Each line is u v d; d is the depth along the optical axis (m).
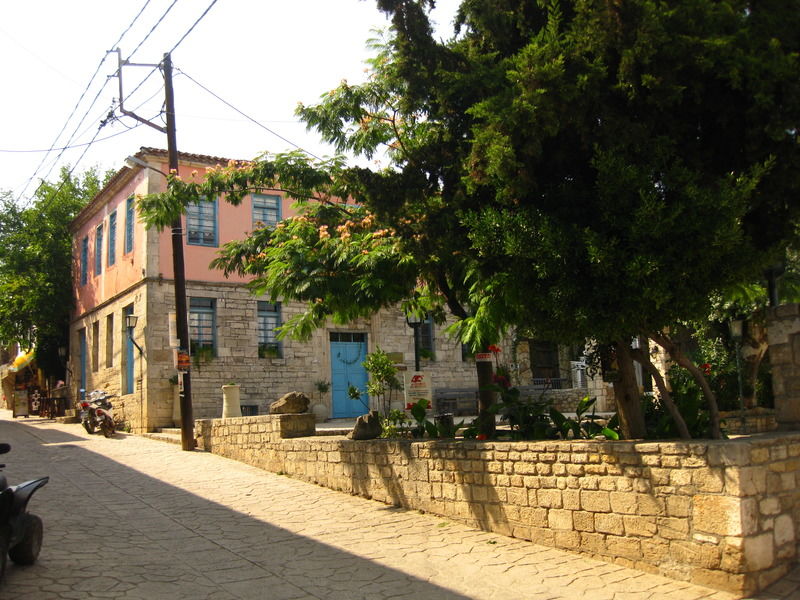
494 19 7.89
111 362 23.00
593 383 19.72
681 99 6.37
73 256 27.56
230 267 10.94
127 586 6.08
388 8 7.91
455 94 8.00
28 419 28.00
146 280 19.39
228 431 14.20
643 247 6.25
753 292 8.30
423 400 10.98
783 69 6.11
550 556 7.08
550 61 6.62
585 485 7.02
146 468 12.84
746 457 5.86
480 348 8.93
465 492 8.45
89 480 11.51
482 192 7.90
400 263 8.64
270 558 7.22
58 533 7.83
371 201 8.56
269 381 20.53
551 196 7.07
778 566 6.00
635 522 6.54
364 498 10.17
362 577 6.62
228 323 20.20
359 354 22.12
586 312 6.62
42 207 27.77
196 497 10.30
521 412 9.48
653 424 9.87
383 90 8.73
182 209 10.42
